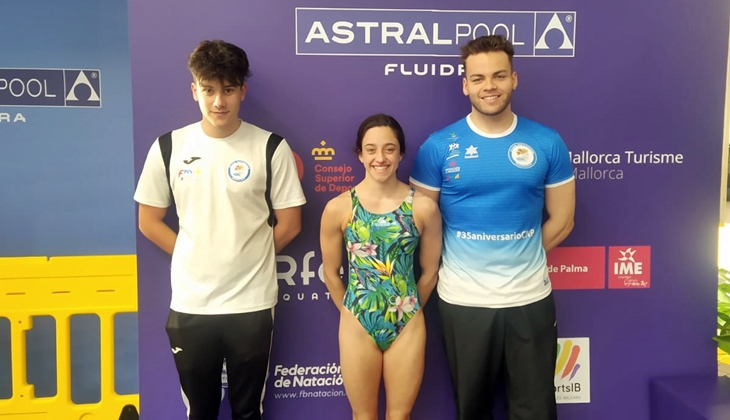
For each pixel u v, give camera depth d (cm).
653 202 197
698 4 191
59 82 228
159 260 184
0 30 223
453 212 169
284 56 182
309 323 191
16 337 215
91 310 219
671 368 202
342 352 170
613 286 198
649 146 194
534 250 169
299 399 193
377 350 169
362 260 164
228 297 162
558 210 173
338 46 183
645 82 192
